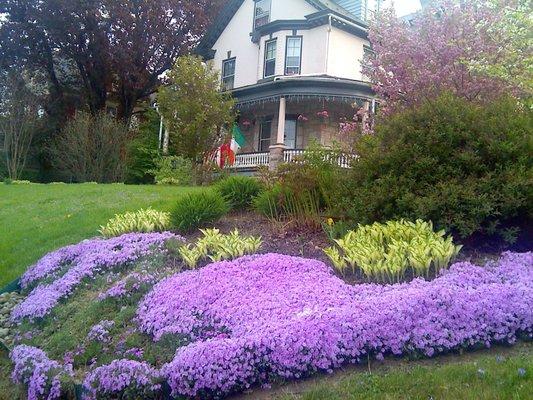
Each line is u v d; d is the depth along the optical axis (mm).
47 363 5055
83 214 11391
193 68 18844
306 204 8336
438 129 6961
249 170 21531
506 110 7254
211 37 28375
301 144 23703
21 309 6766
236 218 9555
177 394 4324
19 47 28562
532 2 10711
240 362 4391
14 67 28734
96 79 29453
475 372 4051
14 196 15391
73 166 23031
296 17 24797
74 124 23375
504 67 10766
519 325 4652
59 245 9484
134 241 8117
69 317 6309
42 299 6730
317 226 8102
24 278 8016
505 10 11344
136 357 5082
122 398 4449
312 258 6934
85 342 5570
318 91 21453
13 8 28344
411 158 6988
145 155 23469
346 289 5578
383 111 12188
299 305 5234
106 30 28297
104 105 30141
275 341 4477
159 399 4441
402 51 12711
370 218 7203
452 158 6828
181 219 8812
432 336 4516
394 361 4531
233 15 27672
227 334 5031
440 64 11945
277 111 24500
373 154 7301
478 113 7070
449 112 7059
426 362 4473
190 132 18156
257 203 9164
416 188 6883
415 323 4617
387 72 13141
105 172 22859
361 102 21688
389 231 6453
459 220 6371
